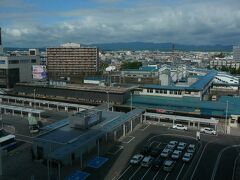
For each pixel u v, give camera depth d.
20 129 70.25
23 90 111.50
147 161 48.91
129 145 59.31
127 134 66.75
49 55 199.75
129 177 44.97
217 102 83.75
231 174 46.28
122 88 96.00
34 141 52.69
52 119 80.12
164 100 86.44
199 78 123.62
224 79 148.75
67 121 64.81
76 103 93.62
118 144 59.84
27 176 45.03
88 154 54.41
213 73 155.88
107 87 100.69
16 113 87.62
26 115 85.44
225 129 70.56
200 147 58.66
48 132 56.22
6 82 129.88
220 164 50.28
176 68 161.00
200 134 67.44
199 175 46.00
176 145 59.03
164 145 59.53
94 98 93.19
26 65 138.88
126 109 85.56
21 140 61.94
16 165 49.22
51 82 113.75
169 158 52.66
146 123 76.44
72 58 199.12
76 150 49.53
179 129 71.12
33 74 121.06
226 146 59.34
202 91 92.12
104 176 45.09
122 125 65.19
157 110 80.94
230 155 54.38
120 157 52.88
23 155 53.72
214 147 58.66
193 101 84.69
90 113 61.31
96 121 61.84
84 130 57.34
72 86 105.06
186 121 76.75
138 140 62.53
